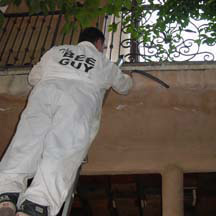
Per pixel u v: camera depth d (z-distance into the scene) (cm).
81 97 226
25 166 198
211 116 357
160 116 365
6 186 188
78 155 204
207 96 360
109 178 595
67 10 319
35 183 180
